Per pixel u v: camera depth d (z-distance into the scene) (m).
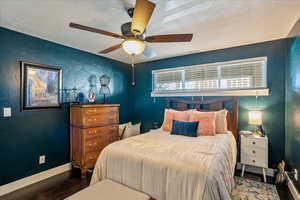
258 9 1.70
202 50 3.17
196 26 2.09
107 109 3.04
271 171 2.58
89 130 2.72
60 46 2.80
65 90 2.87
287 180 2.23
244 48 2.85
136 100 4.29
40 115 2.53
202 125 2.66
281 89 2.56
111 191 1.48
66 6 1.66
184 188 1.36
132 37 1.63
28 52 2.38
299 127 1.89
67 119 2.89
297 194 1.90
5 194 2.11
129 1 1.57
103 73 3.61
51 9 1.71
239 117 2.90
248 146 2.51
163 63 3.81
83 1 1.56
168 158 1.60
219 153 1.75
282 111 2.55
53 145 2.68
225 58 3.03
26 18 1.91
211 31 2.25
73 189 2.24
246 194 2.06
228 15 1.82
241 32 2.30
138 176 1.63
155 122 3.89
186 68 3.49
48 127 2.62
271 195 2.04
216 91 3.12
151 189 1.54
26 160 2.35
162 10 1.70
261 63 2.77
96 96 3.44
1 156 2.11
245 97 2.86
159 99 3.86
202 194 1.25
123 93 4.14
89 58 3.30
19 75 2.29
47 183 2.40
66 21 1.98
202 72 3.32
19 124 2.29
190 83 3.47
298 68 1.91
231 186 1.93
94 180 1.92
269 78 2.65
